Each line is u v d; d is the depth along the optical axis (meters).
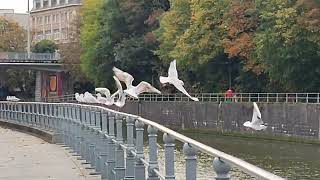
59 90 110.50
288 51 53.47
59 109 23.02
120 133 10.56
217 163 4.38
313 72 55.34
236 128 58.69
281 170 33.81
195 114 66.00
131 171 9.57
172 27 73.12
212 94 66.88
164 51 75.56
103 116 12.84
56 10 163.38
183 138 5.30
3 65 105.25
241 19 62.91
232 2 63.50
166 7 85.44
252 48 61.94
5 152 19.00
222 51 66.62
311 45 52.72
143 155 8.32
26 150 19.69
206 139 57.22
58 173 13.95
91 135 14.80
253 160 39.00
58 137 22.77
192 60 68.81
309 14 50.84
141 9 85.00
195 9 66.88
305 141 49.66
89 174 13.79
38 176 13.42
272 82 62.44
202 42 66.19
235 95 62.12
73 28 106.19
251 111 56.41
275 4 54.53
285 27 52.56
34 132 27.00
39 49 127.38
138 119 8.34
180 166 9.91
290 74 55.59
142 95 78.62
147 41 82.81
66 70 105.69
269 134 54.12
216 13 65.56
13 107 33.00
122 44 84.56
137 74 86.31
